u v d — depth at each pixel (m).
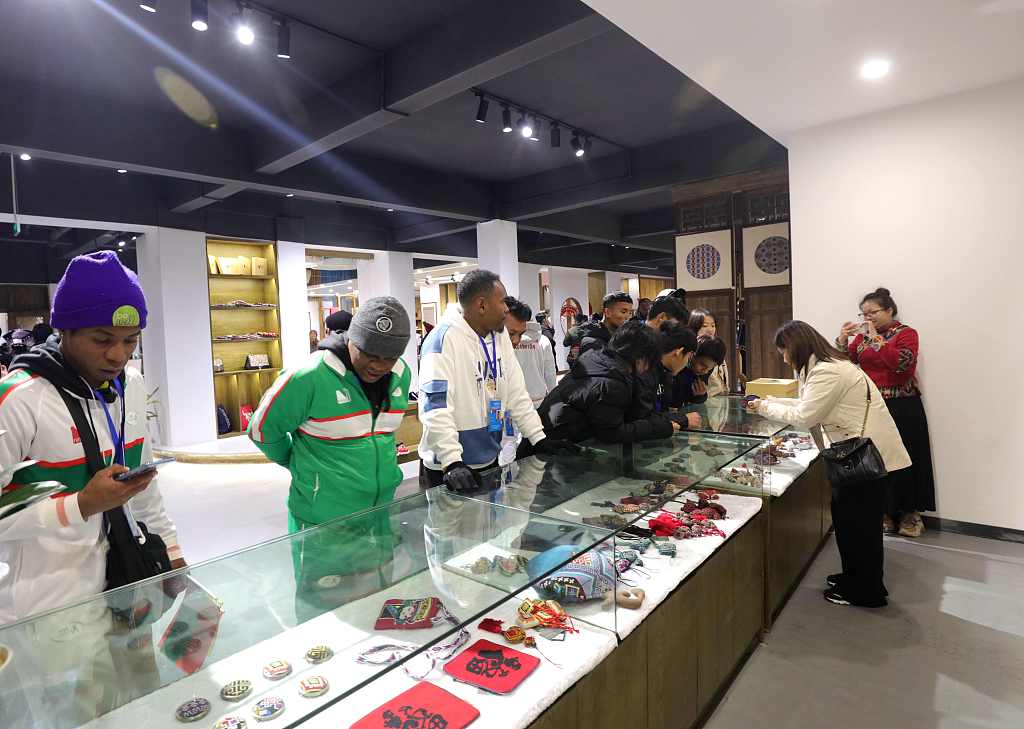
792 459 3.45
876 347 3.95
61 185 6.68
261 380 8.84
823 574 3.39
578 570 1.49
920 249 4.02
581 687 1.36
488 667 1.36
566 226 9.90
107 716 0.94
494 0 3.87
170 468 6.87
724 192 6.70
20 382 1.24
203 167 5.76
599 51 4.68
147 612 1.15
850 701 2.24
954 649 2.58
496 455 2.41
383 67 4.59
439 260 13.41
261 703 0.98
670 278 20.11
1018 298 3.73
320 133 5.20
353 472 1.81
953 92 3.82
